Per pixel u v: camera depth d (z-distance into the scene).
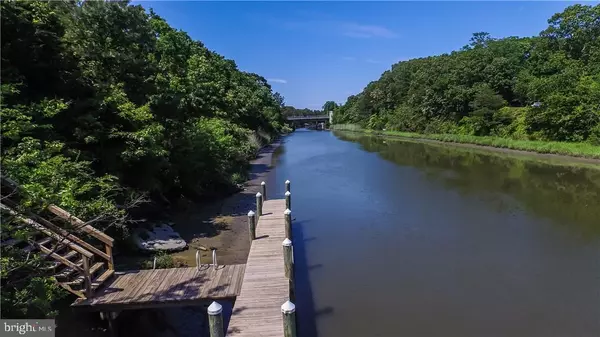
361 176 26.64
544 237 13.77
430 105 62.38
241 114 42.41
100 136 12.05
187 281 8.82
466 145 46.75
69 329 7.67
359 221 15.98
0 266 5.36
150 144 12.82
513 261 11.72
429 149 44.94
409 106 71.50
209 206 18.55
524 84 46.00
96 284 8.29
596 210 17.19
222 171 20.94
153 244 12.06
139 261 11.17
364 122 94.19
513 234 14.12
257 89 68.81
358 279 10.70
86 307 7.69
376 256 12.28
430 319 8.67
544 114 37.28
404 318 8.73
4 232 6.07
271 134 62.50
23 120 8.15
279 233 12.27
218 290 8.36
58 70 11.59
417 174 26.97
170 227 14.06
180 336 8.07
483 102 47.31
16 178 7.22
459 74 55.62
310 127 149.38
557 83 36.81
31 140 8.23
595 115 33.72
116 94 12.74
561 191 21.05
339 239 13.91
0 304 5.28
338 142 60.41
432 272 11.05
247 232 14.45
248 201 19.67
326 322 8.62
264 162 35.09
